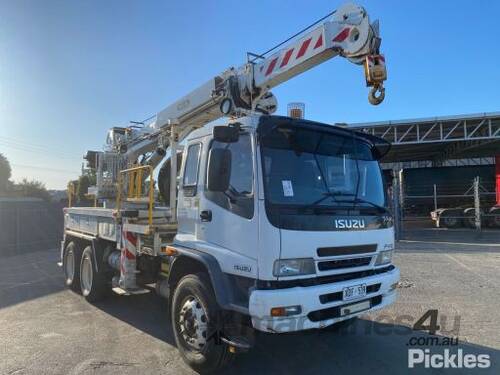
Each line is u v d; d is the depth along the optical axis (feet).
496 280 31.27
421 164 129.18
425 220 95.45
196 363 15.52
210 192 15.84
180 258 17.01
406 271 35.06
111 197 30.53
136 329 20.94
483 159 121.08
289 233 13.64
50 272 39.58
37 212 64.64
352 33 18.26
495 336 19.31
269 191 13.88
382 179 17.97
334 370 15.93
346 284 14.47
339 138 16.53
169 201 22.76
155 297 27.50
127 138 31.99
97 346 18.54
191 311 15.93
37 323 22.11
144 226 20.07
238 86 23.11
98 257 25.63
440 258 42.19
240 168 14.75
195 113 26.27
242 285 14.40
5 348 18.35
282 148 14.69
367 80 17.65
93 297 25.79
